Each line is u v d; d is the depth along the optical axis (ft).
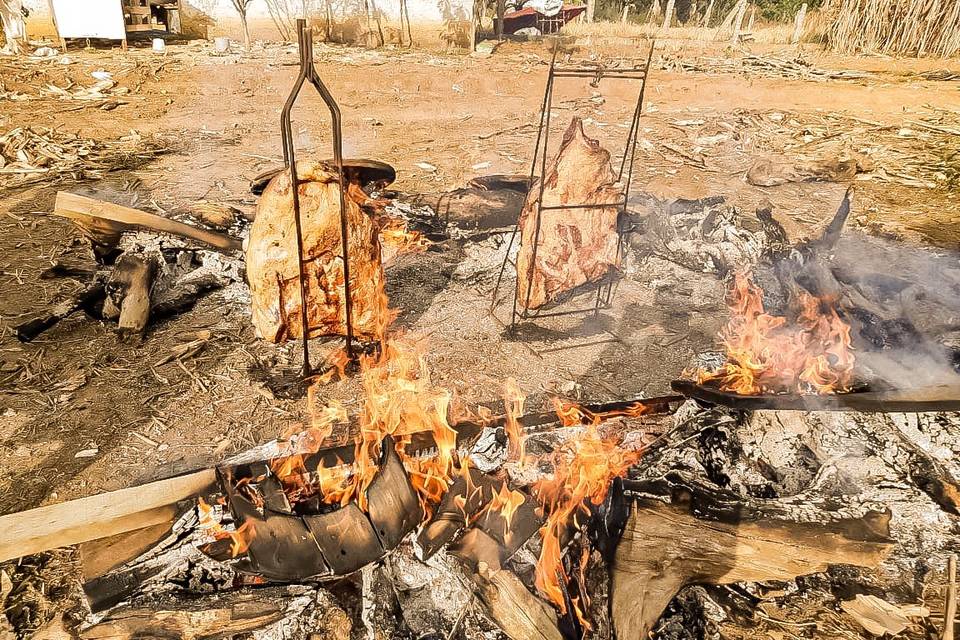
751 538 9.40
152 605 9.00
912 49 69.62
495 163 34.09
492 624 9.38
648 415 12.95
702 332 17.37
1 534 8.73
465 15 66.69
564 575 9.59
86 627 9.21
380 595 9.37
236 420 13.65
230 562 9.30
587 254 16.34
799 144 39.65
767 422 12.19
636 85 54.60
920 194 31.17
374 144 37.35
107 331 16.92
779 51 72.49
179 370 15.35
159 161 32.45
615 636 9.32
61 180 28.76
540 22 80.12
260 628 9.02
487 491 9.84
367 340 14.30
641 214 22.06
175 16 65.82
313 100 47.06
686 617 9.96
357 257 13.01
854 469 11.84
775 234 21.22
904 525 11.16
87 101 42.45
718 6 102.63
